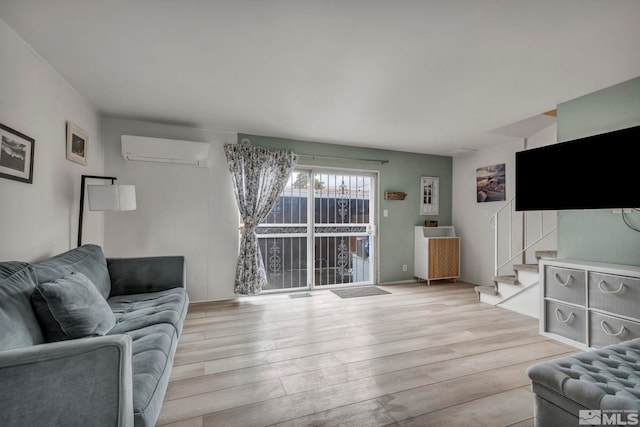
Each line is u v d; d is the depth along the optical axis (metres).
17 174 1.89
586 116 2.79
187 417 1.60
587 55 2.12
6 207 1.80
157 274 2.71
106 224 3.45
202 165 3.75
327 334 2.77
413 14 1.68
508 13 1.67
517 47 2.02
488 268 4.75
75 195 2.75
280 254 4.35
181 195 3.73
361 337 2.70
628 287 2.21
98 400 0.99
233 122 3.61
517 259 4.29
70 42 1.97
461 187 5.29
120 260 2.66
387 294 4.27
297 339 2.65
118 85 2.62
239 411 1.65
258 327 2.94
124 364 1.03
